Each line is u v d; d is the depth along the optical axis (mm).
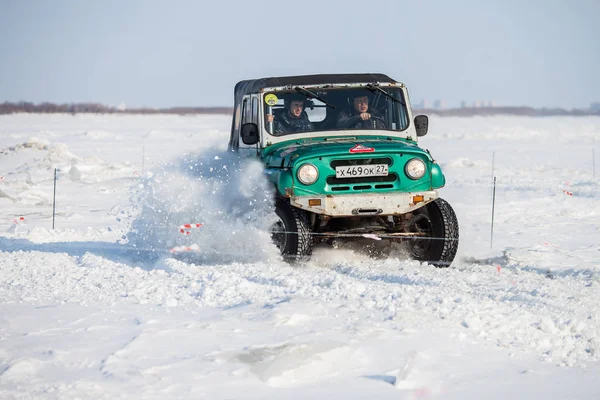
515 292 20047
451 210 25281
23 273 23453
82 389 12188
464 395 12461
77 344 14828
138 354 14062
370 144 25062
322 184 24328
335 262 25750
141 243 28281
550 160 95250
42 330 15938
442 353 14477
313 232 25469
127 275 22688
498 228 39062
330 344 14328
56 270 23891
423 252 25969
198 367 13352
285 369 13156
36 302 19094
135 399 11867
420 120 27875
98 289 20734
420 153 24875
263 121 26750
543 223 41094
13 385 12445
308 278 21500
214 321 16438
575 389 12914
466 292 19938
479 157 100062
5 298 19672
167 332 15469
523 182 64562
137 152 104000
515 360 14391
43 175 68188
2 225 40094
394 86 27672
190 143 125250
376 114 27547
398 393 12375
